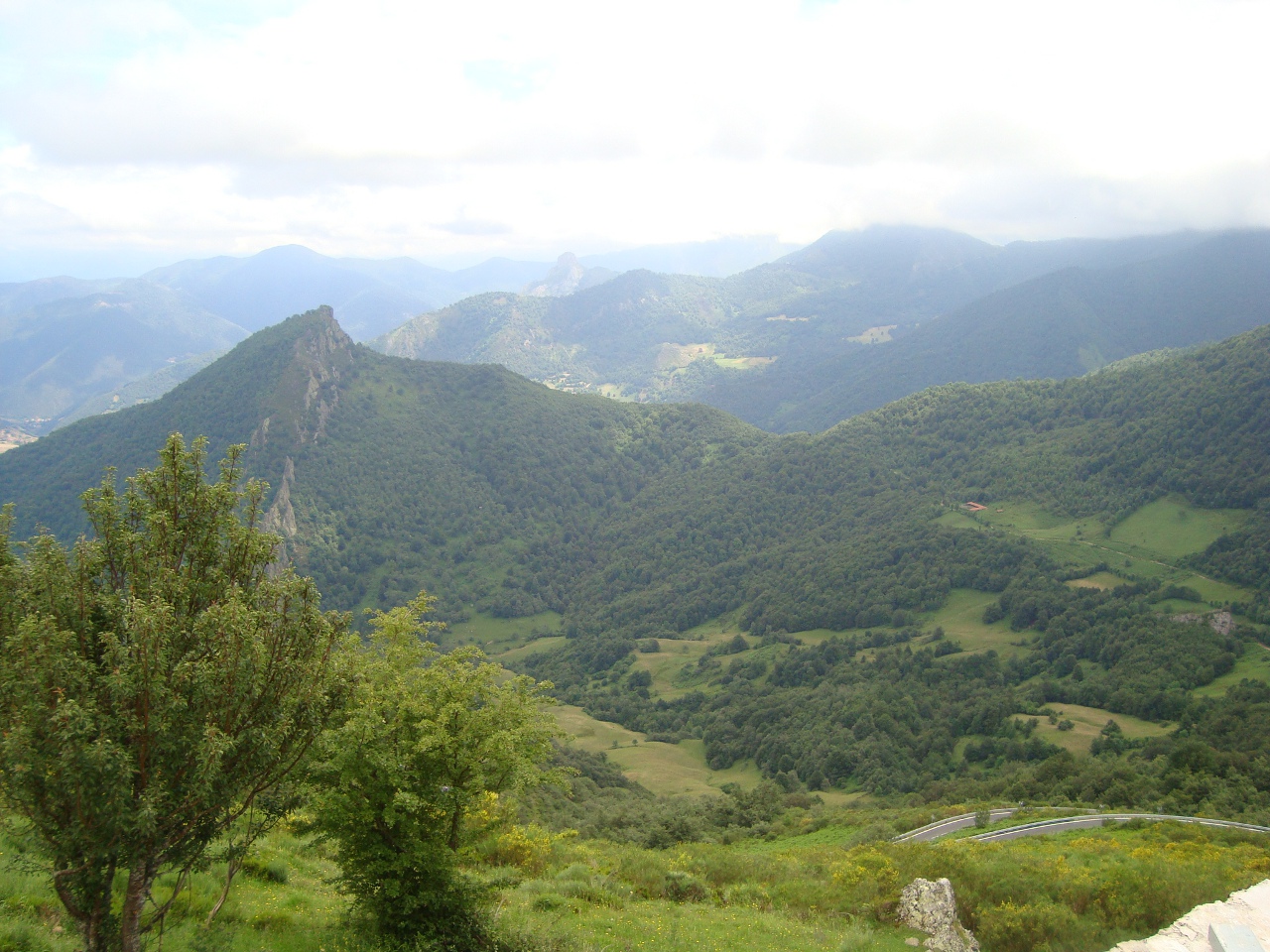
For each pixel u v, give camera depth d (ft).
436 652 54.34
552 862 88.17
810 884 83.25
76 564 33.19
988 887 72.43
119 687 30.01
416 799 45.29
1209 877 73.92
